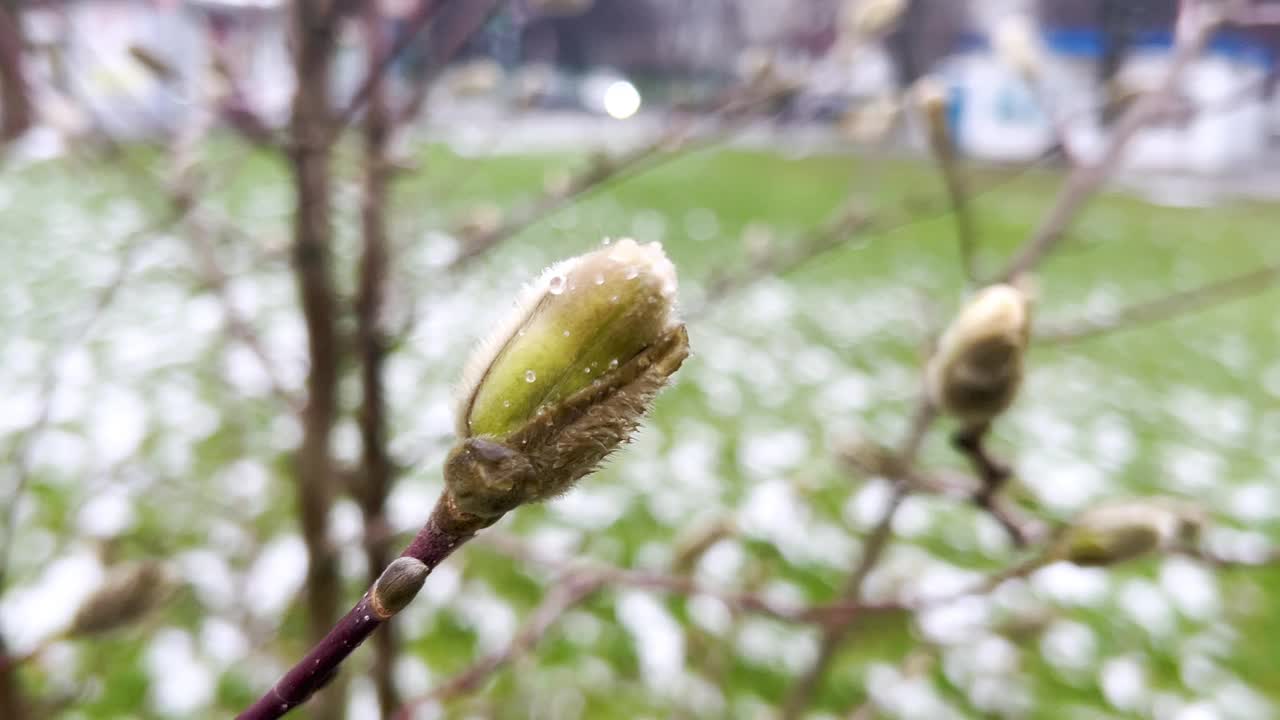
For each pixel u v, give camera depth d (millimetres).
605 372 84
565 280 86
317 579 230
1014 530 178
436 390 657
